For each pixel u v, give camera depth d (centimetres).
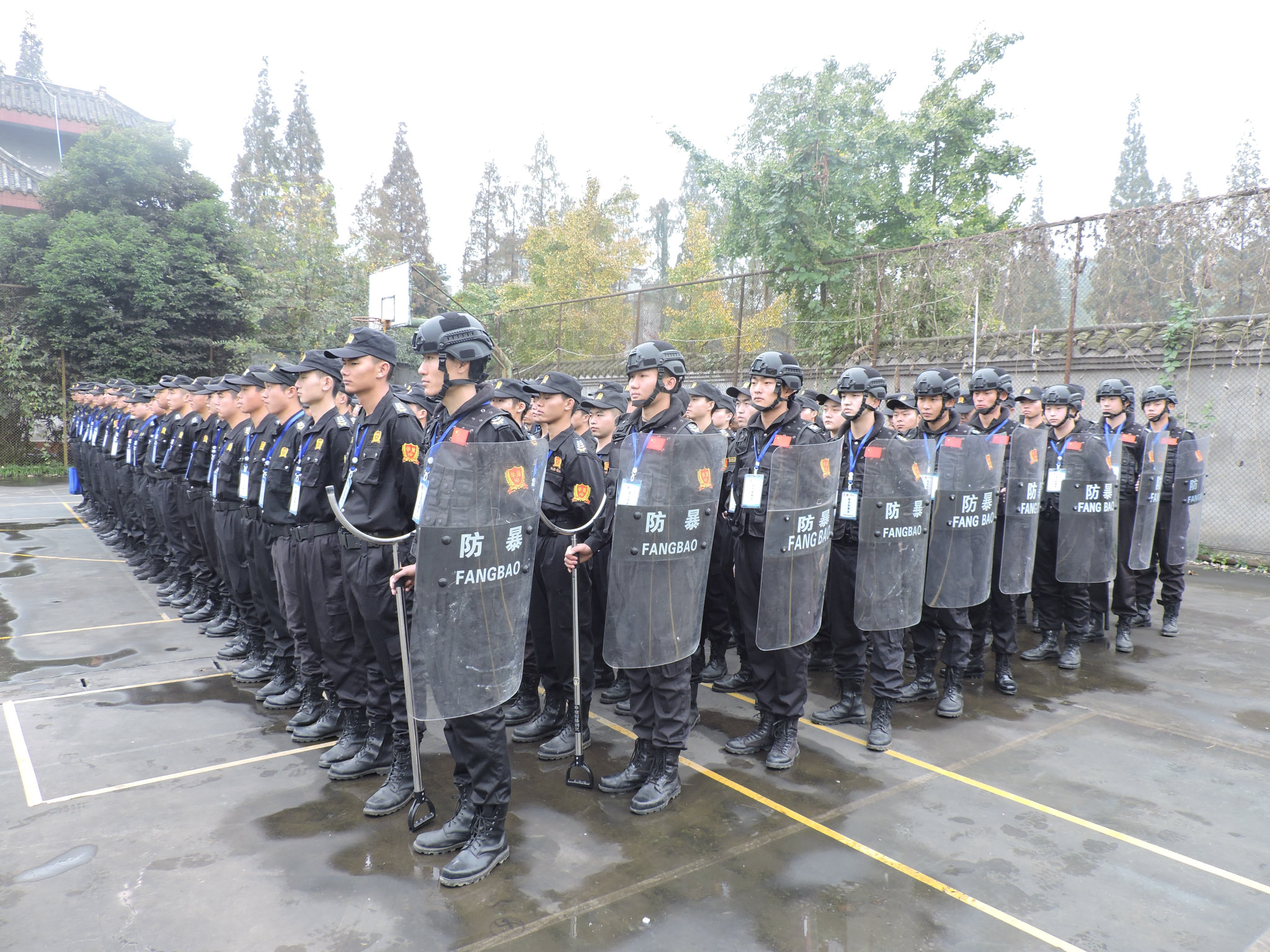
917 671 480
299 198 2306
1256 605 722
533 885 271
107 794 335
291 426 408
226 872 276
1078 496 520
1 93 2283
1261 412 868
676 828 314
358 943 237
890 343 1133
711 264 2377
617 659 321
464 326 285
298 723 405
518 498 281
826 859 291
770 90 1276
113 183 1712
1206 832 314
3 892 262
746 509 378
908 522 401
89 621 627
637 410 360
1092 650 589
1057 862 291
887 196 1326
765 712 394
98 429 950
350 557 324
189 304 1716
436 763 376
